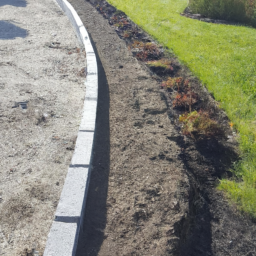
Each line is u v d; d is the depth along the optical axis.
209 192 3.55
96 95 4.70
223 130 4.42
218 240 3.02
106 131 4.18
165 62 6.36
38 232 2.92
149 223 2.93
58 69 6.22
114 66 6.22
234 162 3.86
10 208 3.16
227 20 9.49
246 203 3.32
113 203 3.13
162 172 3.53
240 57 6.59
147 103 4.90
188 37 7.80
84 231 2.85
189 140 4.22
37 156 3.87
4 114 4.64
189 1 10.16
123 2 10.92
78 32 7.70
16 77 5.79
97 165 3.59
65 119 4.61
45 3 10.70
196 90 5.45
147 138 4.10
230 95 5.21
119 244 2.74
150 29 8.35
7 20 8.88
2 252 2.74
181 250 2.87
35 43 7.41
